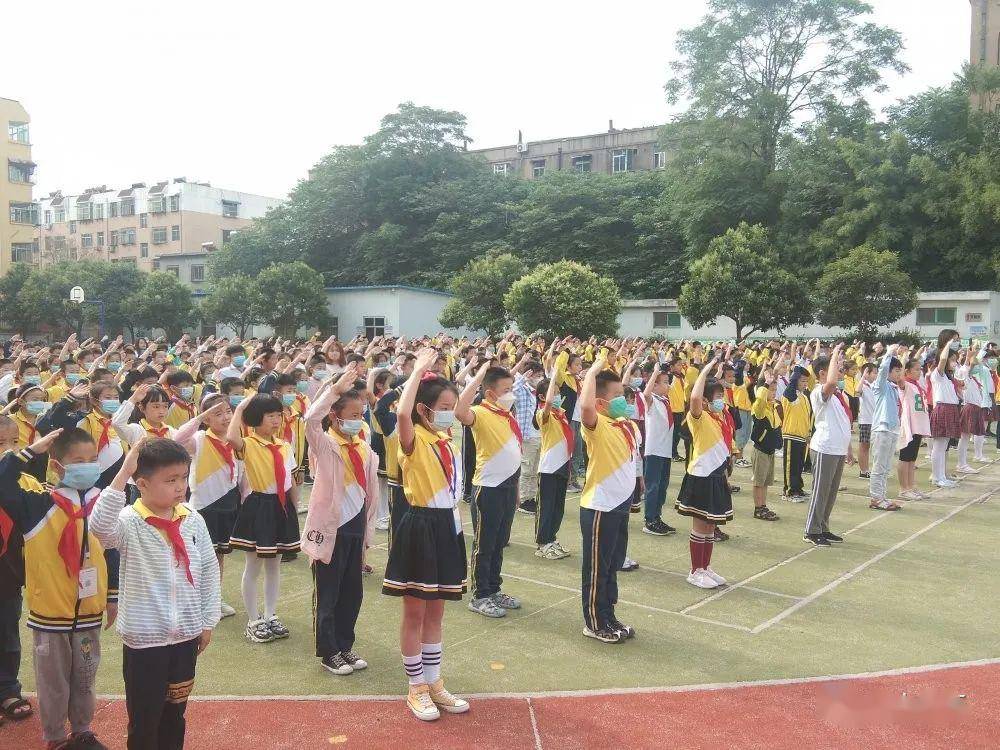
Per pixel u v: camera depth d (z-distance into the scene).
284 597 6.27
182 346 14.88
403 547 4.35
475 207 41.91
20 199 49.06
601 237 37.84
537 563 7.25
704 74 33.91
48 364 12.80
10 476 3.79
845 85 33.91
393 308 36.28
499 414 6.08
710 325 27.72
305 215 43.88
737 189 32.81
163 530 3.47
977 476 11.69
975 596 6.37
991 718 4.32
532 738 4.06
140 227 55.06
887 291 24.58
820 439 7.84
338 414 4.97
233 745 3.96
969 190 27.44
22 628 5.71
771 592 6.46
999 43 36.66
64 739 3.88
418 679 4.32
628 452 5.48
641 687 4.68
